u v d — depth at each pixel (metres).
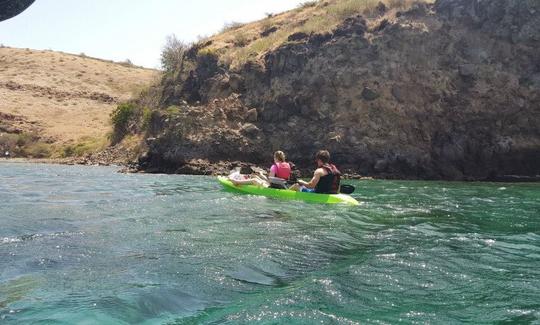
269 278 4.21
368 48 19.77
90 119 39.16
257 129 19.75
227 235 5.94
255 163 19.12
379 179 17.52
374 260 4.83
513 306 3.55
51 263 4.51
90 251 5.01
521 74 18.73
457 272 4.42
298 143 19.08
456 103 18.84
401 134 18.66
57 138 33.16
